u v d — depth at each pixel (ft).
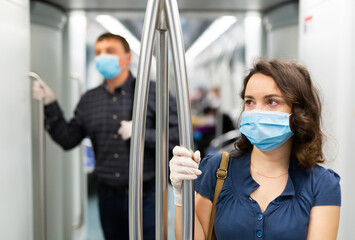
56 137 9.76
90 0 11.48
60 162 12.30
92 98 9.72
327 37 6.91
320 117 5.10
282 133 4.69
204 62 29.17
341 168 6.55
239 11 13.03
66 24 13.19
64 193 13.26
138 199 3.69
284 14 12.04
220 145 19.43
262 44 14.12
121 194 9.29
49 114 9.56
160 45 3.84
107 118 9.34
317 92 5.10
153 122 9.18
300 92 4.72
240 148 5.38
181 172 3.85
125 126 8.66
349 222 6.37
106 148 9.32
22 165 6.90
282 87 4.69
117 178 9.19
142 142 3.69
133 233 3.70
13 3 6.44
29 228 7.26
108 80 9.42
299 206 4.77
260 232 4.73
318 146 4.92
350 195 6.36
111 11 12.48
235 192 5.05
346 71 6.46
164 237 4.00
